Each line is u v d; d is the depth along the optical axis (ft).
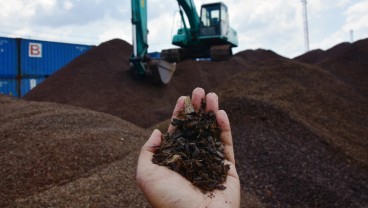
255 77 32.71
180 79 53.31
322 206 14.65
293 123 21.74
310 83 32.14
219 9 48.21
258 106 23.54
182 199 5.28
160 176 5.64
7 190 13.29
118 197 12.72
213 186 5.65
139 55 40.45
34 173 14.51
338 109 28.37
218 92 32.42
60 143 17.24
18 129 19.31
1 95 35.73
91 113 24.22
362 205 14.98
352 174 17.75
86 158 16.16
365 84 37.81
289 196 15.16
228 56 50.29
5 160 15.51
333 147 20.12
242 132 20.86
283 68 34.37
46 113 23.43
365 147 22.22
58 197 12.63
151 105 41.60
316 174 16.78
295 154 18.29
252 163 17.60
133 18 38.91
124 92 43.01
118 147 17.99
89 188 13.34
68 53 62.03
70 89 43.32
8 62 55.11
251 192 15.39
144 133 22.59
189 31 50.60
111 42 57.00
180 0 45.44
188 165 5.81
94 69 48.03
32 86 57.47
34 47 57.72
